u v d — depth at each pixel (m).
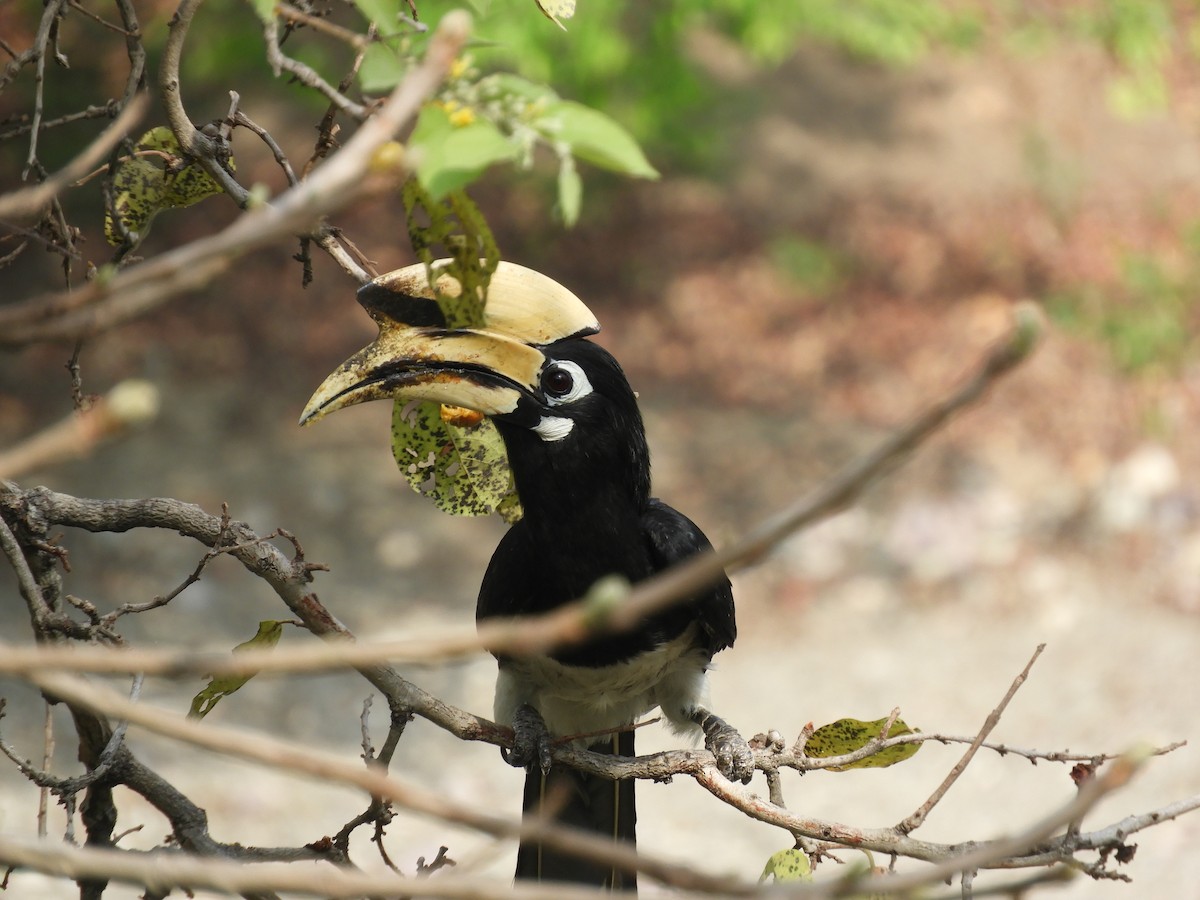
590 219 21.30
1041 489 15.94
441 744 12.34
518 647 1.68
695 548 5.38
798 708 12.51
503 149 2.50
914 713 12.44
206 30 15.46
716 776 4.21
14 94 14.88
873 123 24.11
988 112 24.25
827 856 4.03
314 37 16.09
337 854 4.16
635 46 17.86
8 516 4.14
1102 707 12.30
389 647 1.77
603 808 5.66
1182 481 15.75
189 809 4.43
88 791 4.46
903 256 20.98
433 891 1.90
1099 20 22.92
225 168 4.18
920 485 16.12
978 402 1.69
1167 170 22.67
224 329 18.97
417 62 2.84
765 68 24.92
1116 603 13.90
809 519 1.63
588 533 5.21
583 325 4.59
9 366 17.91
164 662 1.83
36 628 3.86
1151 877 9.90
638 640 5.36
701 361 19.02
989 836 10.83
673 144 19.44
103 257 16.30
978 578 14.50
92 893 4.37
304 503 15.80
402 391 4.39
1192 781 11.16
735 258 20.97
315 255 20.39
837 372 18.77
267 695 12.84
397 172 1.97
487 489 5.04
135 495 15.46
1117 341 18.06
